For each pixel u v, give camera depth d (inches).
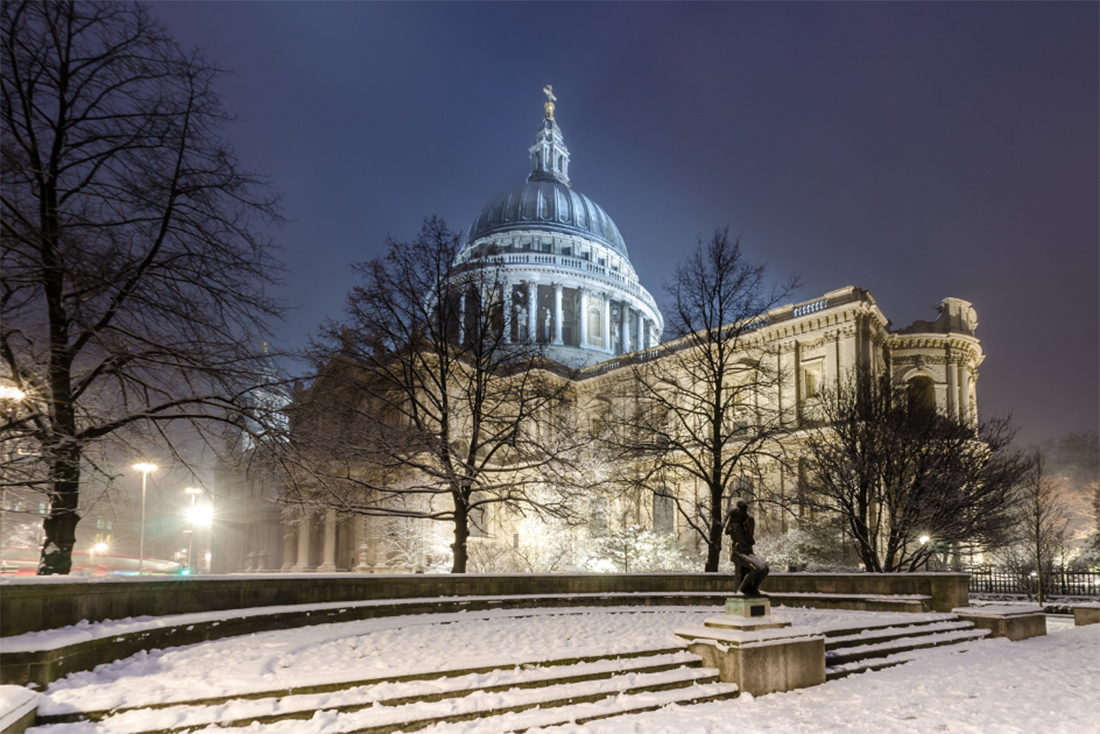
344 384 1077.8
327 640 483.2
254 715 303.4
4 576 385.4
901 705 416.5
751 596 512.7
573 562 1758.1
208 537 3511.3
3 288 582.9
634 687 405.7
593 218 4197.8
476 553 1675.7
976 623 730.2
